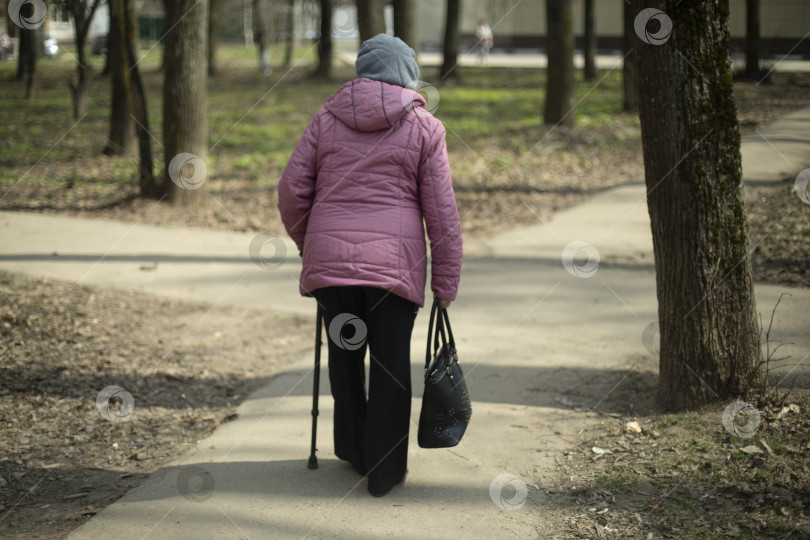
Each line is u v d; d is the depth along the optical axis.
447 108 17.97
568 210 8.75
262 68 29.72
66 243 7.77
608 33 34.50
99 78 17.69
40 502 3.07
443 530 2.79
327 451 3.48
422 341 4.87
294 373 4.46
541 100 18.98
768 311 4.66
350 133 2.87
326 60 26.98
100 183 10.89
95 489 3.17
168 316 5.56
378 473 3.00
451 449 3.43
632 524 2.71
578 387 3.99
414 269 2.88
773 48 24.39
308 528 2.83
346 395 3.09
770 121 12.50
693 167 3.20
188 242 7.78
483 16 38.41
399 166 2.85
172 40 8.81
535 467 3.22
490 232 7.94
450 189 2.92
